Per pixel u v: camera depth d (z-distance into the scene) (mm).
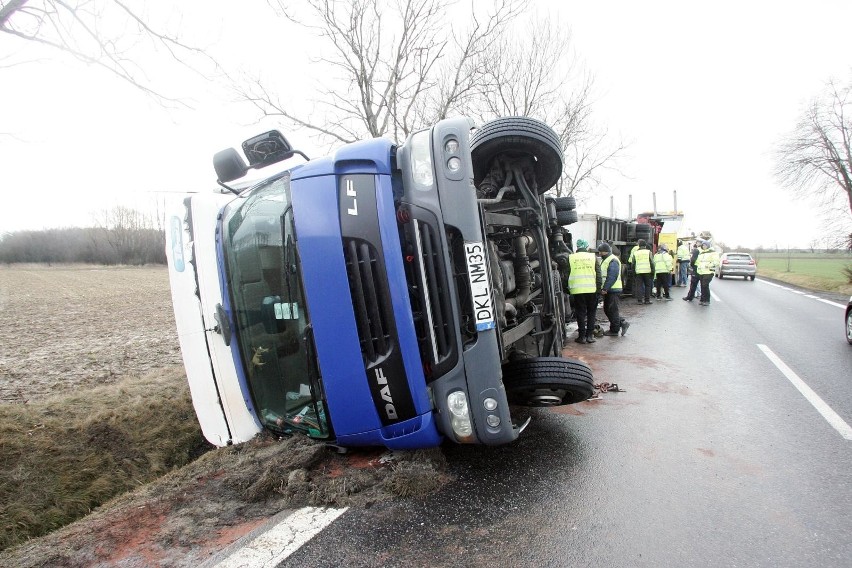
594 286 8656
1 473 4344
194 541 3039
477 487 3527
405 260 3578
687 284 23219
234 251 4035
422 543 2885
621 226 16453
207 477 3779
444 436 3777
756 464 3840
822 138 25594
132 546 3023
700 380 6332
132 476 4965
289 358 3832
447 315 3525
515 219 4453
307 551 2852
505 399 3557
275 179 3906
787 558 2682
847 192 25469
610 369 6988
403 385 3480
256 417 4219
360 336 3510
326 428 3764
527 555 2748
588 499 3332
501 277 4328
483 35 9086
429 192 3529
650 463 3881
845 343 8555
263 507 3395
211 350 4078
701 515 3117
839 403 5297
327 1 8117
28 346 11062
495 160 4516
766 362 7219
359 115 9172
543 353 4844
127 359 9070
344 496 3408
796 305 14367
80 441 5012
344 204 3512
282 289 3791
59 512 4316
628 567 2627
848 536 2873
